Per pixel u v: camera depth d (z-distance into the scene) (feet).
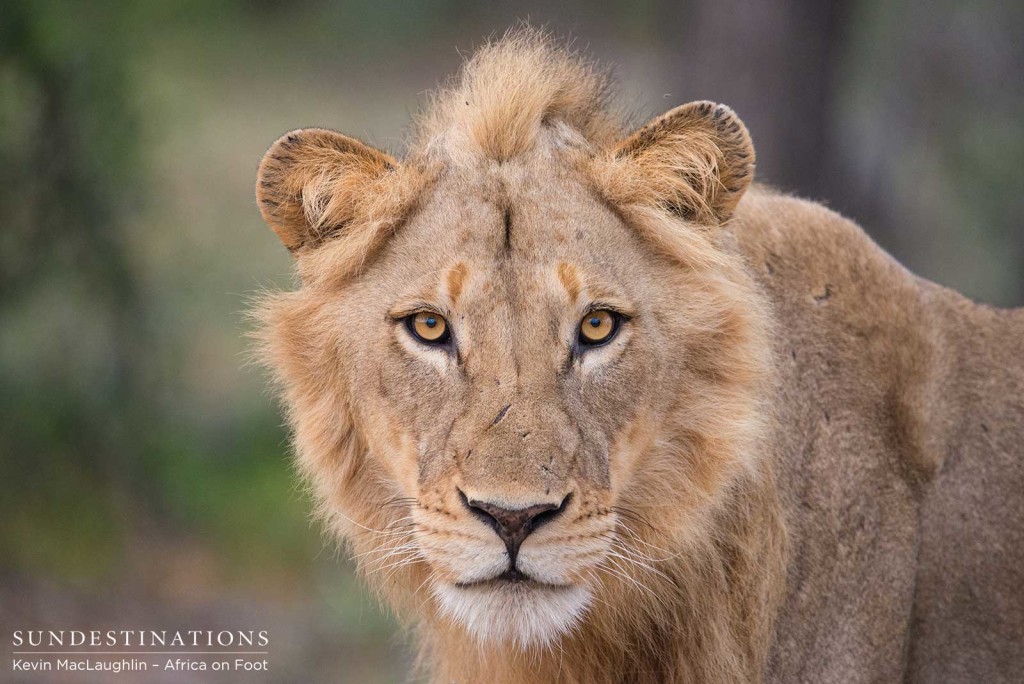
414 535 27.71
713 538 28.99
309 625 58.08
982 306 34.24
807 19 77.15
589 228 27.22
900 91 92.02
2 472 62.85
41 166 64.13
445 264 26.86
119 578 60.03
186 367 76.43
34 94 64.03
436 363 26.94
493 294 26.40
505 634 25.95
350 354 28.30
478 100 28.32
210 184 88.38
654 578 28.66
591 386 26.71
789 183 78.28
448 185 27.84
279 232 29.14
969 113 90.79
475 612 26.03
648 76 131.75
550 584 25.67
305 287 29.25
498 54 28.91
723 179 28.71
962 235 89.81
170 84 75.97
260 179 28.73
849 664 30.22
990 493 32.22
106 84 65.72
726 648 28.96
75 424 64.75
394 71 151.23
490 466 25.17
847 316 31.30
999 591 32.42
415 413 27.04
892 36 93.20
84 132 65.16
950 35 91.61
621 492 27.68
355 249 27.86
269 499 69.05
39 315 65.87
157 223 70.38
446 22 157.38
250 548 65.21
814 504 30.14
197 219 81.30
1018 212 87.10
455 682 30.45
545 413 25.73
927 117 91.50
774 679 29.71
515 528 25.16
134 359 67.00
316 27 151.23
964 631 32.53
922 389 31.68
